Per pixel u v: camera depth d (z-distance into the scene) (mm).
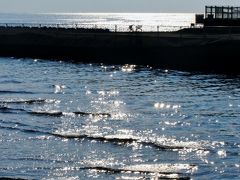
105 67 77812
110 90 57062
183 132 37062
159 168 29031
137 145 33562
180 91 55719
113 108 46844
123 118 42250
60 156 31516
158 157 30984
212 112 44688
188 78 65312
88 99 51719
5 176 27938
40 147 33438
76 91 56812
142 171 28531
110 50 82750
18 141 34906
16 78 67500
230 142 34031
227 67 71812
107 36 85250
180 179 27312
